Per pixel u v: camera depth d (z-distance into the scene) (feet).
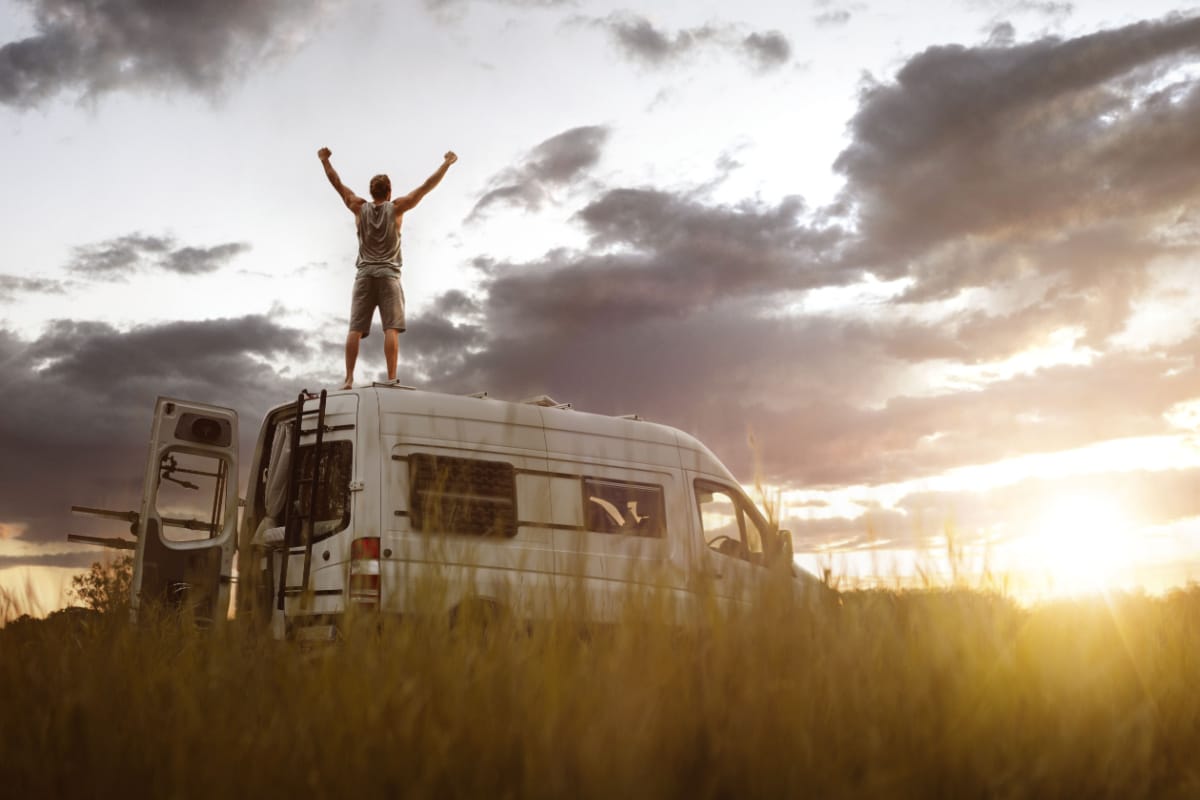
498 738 9.25
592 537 28.60
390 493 26.45
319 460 26.32
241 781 9.13
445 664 10.82
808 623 12.03
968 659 10.85
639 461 31.01
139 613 18.31
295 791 8.96
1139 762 10.00
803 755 9.09
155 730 10.85
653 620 11.91
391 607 13.09
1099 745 10.00
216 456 28.99
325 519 26.86
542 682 10.32
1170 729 11.48
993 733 9.81
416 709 9.57
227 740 9.90
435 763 8.68
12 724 11.71
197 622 21.11
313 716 10.38
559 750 8.61
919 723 9.71
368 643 12.16
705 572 12.70
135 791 9.73
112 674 13.34
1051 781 9.20
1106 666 11.84
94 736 10.69
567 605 12.65
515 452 28.55
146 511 27.45
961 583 12.20
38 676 13.69
